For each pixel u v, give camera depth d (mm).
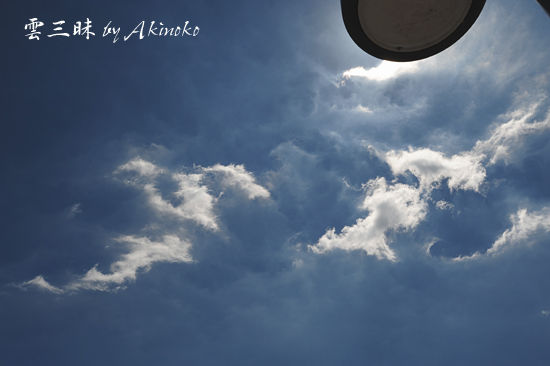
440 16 4758
